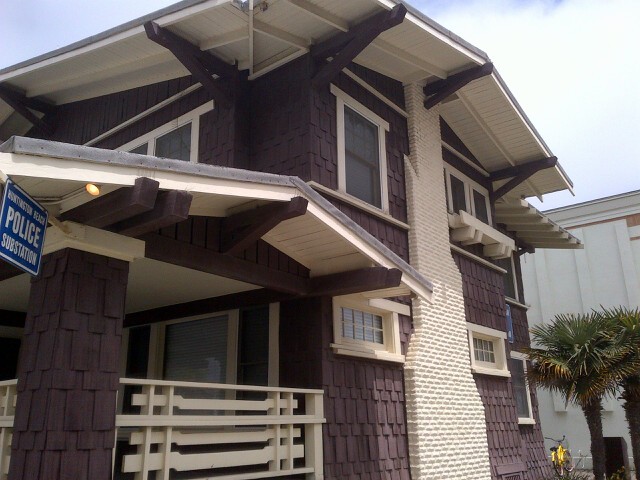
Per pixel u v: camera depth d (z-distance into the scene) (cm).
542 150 1164
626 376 936
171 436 502
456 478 836
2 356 870
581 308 1877
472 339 1028
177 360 835
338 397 699
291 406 624
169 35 748
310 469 629
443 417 846
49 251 476
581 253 1914
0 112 1098
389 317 829
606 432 1734
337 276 684
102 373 462
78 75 958
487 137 1138
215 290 743
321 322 700
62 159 389
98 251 480
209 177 484
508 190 1223
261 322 763
